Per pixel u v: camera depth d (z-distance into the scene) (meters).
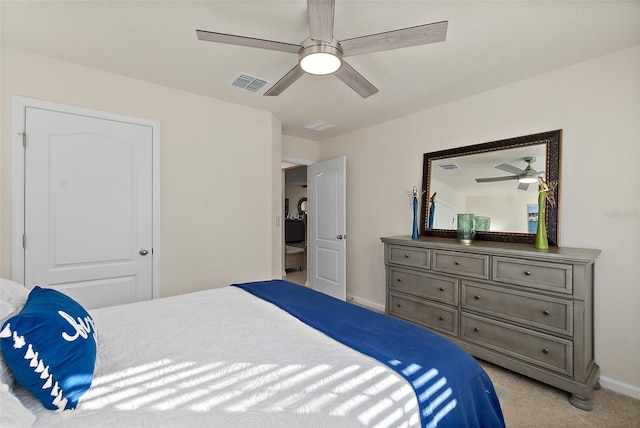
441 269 2.55
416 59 2.15
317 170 4.44
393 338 1.32
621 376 2.02
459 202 2.91
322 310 1.69
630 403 1.89
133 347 1.22
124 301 2.52
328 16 1.34
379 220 3.72
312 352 1.19
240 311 1.67
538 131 2.40
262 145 3.29
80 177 2.32
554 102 2.32
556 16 1.67
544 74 2.37
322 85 2.62
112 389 0.95
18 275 2.10
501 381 2.13
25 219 2.12
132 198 2.54
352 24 1.75
